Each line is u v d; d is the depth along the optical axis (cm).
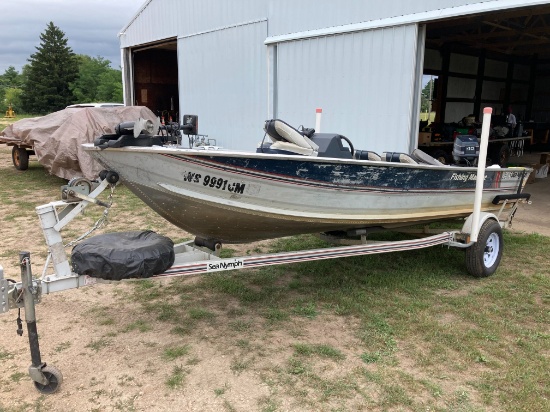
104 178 307
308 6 861
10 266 485
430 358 320
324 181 366
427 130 1128
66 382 290
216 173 320
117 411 263
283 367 308
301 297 421
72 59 6719
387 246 414
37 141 927
